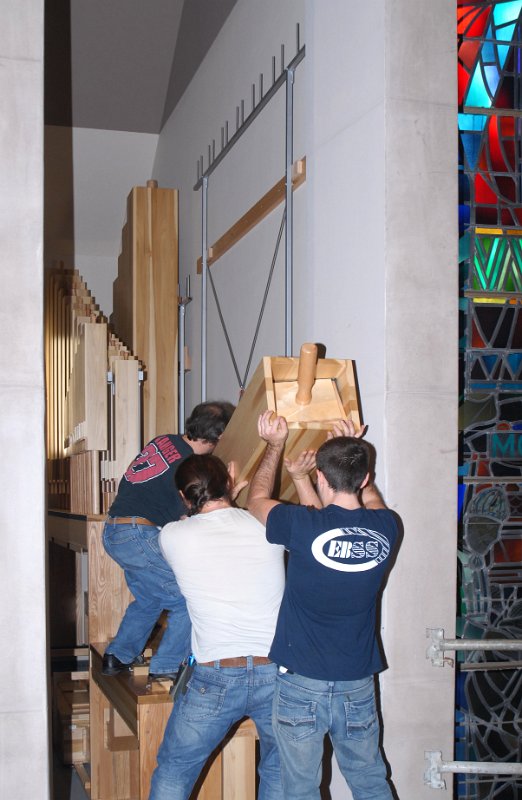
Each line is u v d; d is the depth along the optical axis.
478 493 3.32
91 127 7.63
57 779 4.24
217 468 2.71
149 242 5.99
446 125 3.03
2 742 2.58
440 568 2.97
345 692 2.42
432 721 2.95
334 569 2.38
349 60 3.26
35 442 2.64
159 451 3.31
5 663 2.59
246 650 2.54
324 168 3.51
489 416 3.35
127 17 6.61
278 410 2.70
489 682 3.28
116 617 3.96
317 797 2.48
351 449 2.49
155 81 7.23
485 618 3.27
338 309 3.35
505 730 3.27
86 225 7.99
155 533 3.27
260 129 4.68
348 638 2.42
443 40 3.03
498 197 3.42
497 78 3.45
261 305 4.62
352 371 2.74
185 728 2.55
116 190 7.91
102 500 4.55
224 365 5.47
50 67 6.94
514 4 3.49
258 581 2.58
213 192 5.77
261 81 4.59
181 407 6.03
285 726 2.43
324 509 2.48
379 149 3.00
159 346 5.96
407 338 2.97
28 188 2.66
